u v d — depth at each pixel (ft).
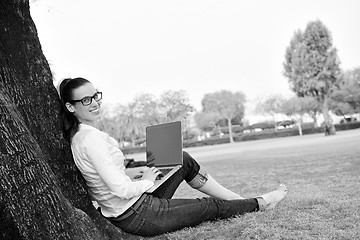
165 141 10.78
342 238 8.84
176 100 170.71
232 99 178.60
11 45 8.11
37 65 8.59
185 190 22.09
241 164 38.34
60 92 9.34
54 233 7.42
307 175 22.93
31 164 7.23
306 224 10.02
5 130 7.00
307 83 105.19
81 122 9.50
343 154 34.30
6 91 7.85
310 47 104.99
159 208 9.61
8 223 7.15
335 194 14.47
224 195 11.59
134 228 9.39
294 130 158.51
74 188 8.88
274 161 37.09
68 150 8.96
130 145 185.88
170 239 9.53
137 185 9.17
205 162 47.83
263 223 10.27
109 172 8.74
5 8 7.89
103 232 8.88
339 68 105.19
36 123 8.44
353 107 157.17
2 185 6.96
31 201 7.20
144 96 171.73
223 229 9.95
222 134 197.16
